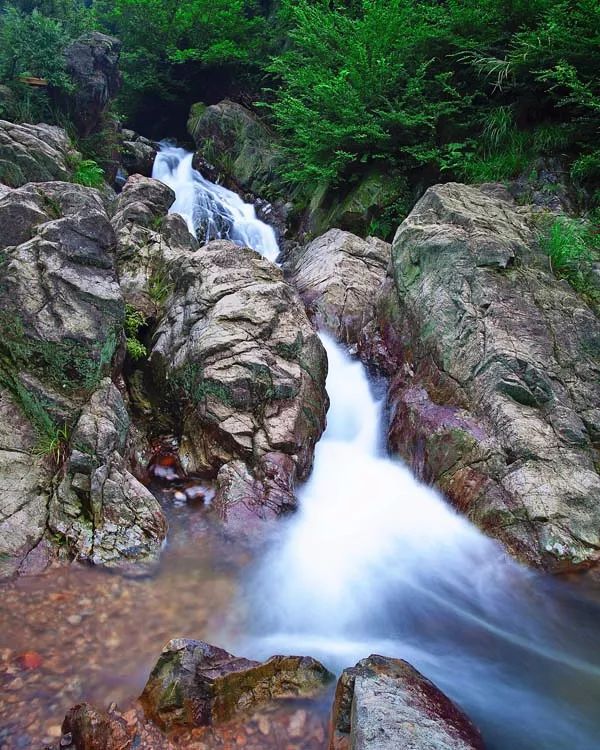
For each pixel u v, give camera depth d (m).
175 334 6.42
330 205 12.08
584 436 5.29
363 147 11.12
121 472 4.91
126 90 17.58
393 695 2.88
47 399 5.05
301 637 3.97
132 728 2.91
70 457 4.73
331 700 3.20
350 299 8.62
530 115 9.51
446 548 5.11
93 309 5.44
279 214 13.74
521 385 5.53
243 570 4.58
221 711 3.02
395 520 5.54
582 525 4.70
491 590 4.59
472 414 5.73
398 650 3.90
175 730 2.92
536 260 6.80
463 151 10.16
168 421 6.37
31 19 10.95
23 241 5.64
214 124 15.91
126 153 13.73
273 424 5.66
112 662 3.46
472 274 6.48
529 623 4.23
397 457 6.42
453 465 5.55
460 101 10.10
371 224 10.88
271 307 6.41
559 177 8.41
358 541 5.20
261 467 5.40
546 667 3.76
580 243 6.95
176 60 17.06
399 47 10.53
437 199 7.73
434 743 2.52
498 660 3.82
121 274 7.51
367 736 2.49
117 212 9.08
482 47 9.57
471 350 6.04
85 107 11.59
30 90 10.66
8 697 3.13
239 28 17.11
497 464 5.20
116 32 19.12
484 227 7.04
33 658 3.43
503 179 8.95
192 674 3.09
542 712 3.34
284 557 4.83
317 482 6.07
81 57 11.64
